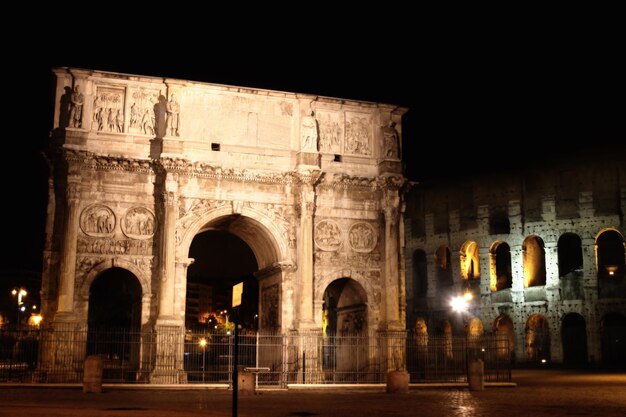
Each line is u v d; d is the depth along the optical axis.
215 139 49.66
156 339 45.28
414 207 83.44
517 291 74.06
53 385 40.00
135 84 48.88
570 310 70.69
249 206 49.88
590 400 33.31
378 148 53.56
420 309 81.31
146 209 48.12
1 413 24.38
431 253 81.19
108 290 75.38
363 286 51.88
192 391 39.47
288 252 50.31
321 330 49.38
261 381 47.47
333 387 42.59
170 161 47.22
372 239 52.69
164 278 46.44
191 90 49.72
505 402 32.47
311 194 50.44
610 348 70.00
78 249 46.53
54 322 44.38
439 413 27.36
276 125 51.22
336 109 53.25
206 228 52.91
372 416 26.25
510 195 75.94
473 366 41.06
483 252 76.88
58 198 47.22
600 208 70.50
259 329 54.94
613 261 74.88
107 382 44.16
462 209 79.25
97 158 46.88
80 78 47.81
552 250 72.50
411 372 51.88
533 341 73.31
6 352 55.31
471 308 76.94
